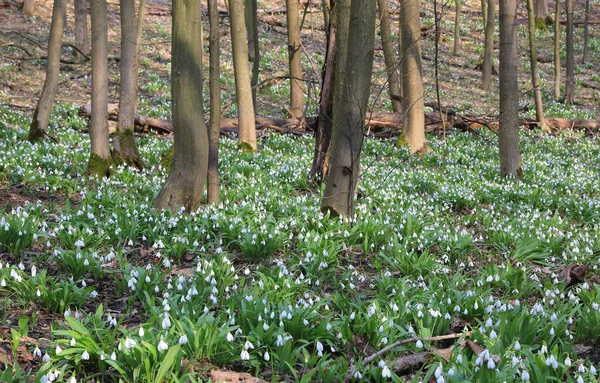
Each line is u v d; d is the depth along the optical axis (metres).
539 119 23.17
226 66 28.47
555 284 6.68
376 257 7.43
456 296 5.89
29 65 24.81
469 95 27.88
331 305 5.99
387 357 4.64
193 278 6.27
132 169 12.35
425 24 36.97
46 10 31.50
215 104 9.34
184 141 9.12
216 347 4.53
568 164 18.42
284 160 14.88
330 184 9.18
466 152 18.70
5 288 5.90
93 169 12.03
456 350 4.27
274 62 28.94
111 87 23.22
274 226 8.22
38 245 7.52
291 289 5.95
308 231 8.30
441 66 32.12
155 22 33.22
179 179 9.16
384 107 24.38
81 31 25.62
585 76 32.53
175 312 5.04
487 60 28.80
